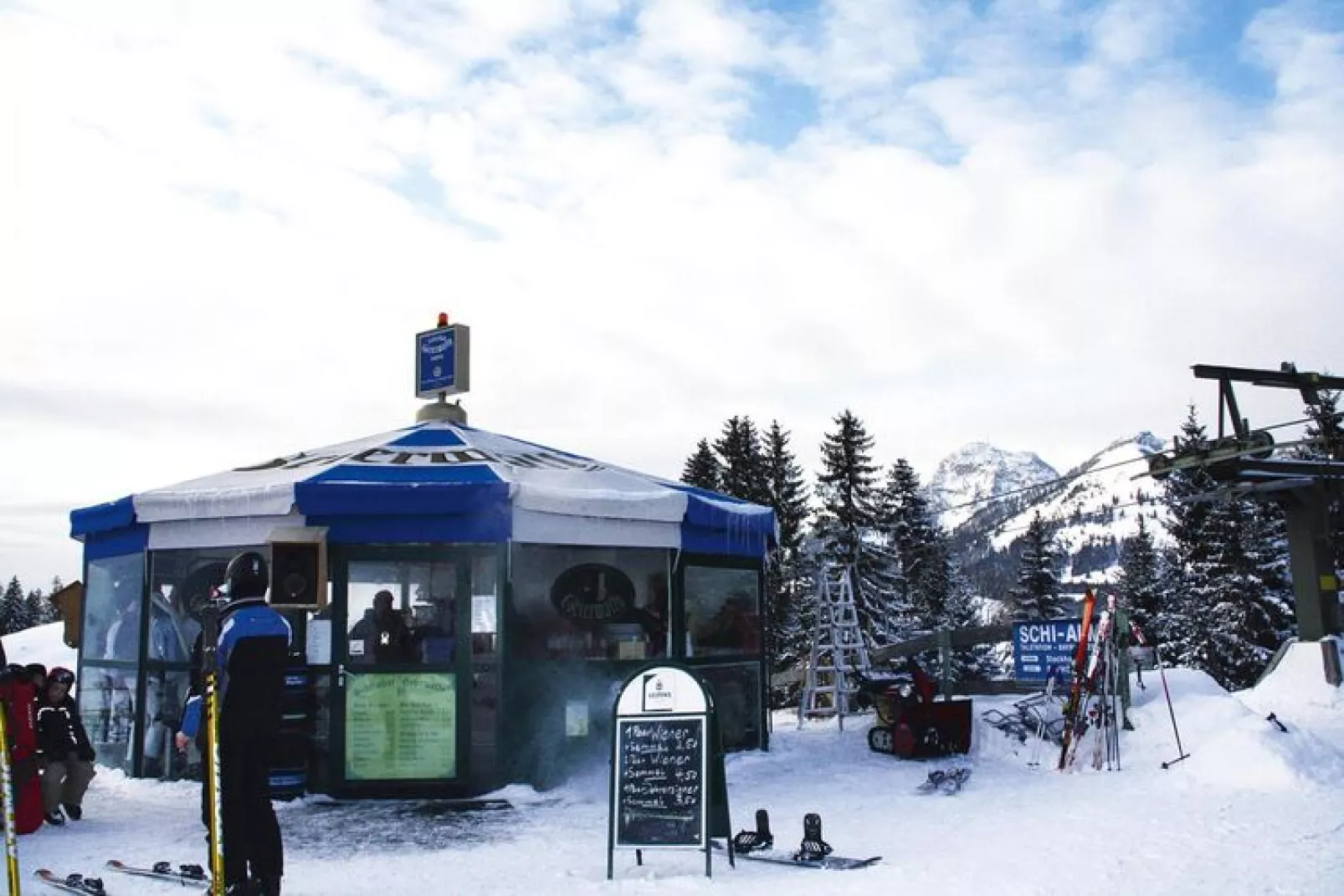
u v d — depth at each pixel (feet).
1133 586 157.58
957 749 37.19
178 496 32.35
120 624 35.60
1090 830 24.23
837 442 166.40
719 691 37.19
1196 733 34.65
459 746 30.25
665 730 21.62
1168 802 27.30
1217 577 118.62
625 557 34.19
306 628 30.37
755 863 21.93
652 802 21.35
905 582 142.61
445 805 28.89
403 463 34.55
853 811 27.53
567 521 32.14
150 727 33.47
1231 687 115.14
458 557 31.19
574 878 20.92
